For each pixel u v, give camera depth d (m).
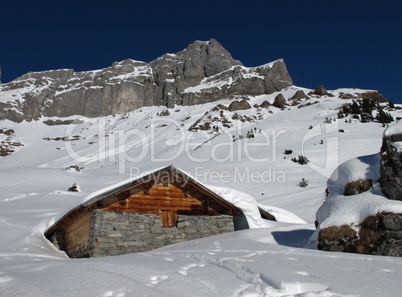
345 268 7.35
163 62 141.25
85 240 15.02
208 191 16.45
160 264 7.58
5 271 7.12
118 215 14.88
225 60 141.75
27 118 118.25
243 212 16.97
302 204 27.59
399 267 7.48
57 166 72.38
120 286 5.89
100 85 134.25
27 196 31.20
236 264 7.54
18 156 87.62
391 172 10.91
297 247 11.85
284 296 5.78
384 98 93.56
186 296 5.74
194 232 16.05
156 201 15.85
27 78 142.25
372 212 10.40
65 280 6.14
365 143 47.50
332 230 10.77
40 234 17.33
